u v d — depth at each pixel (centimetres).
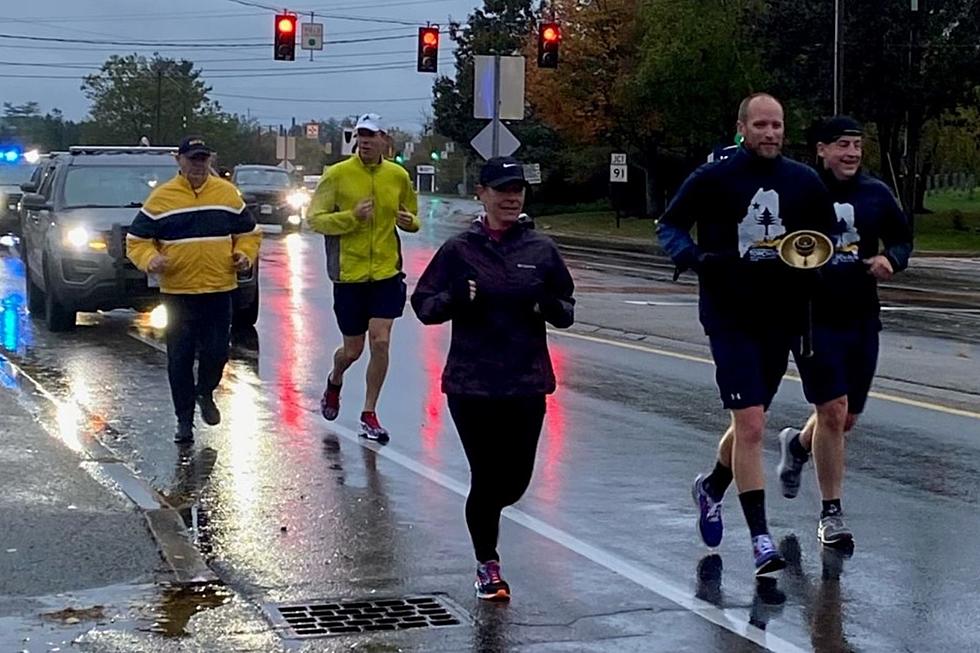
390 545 721
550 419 1101
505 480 634
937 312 2103
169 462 913
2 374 1288
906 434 1037
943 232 5062
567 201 6919
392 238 987
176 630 582
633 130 5438
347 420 1082
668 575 677
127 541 706
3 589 628
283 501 812
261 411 1115
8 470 852
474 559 698
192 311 970
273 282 2330
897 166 5162
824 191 677
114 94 9369
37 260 1711
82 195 1662
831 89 4794
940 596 646
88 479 834
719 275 673
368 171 973
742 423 678
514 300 621
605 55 5281
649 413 1130
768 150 666
